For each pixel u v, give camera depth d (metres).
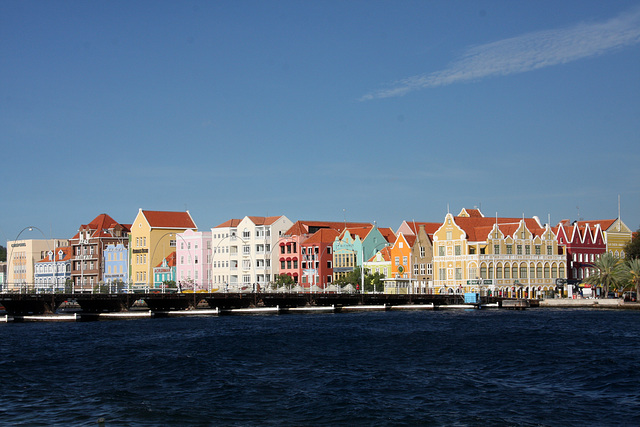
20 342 78.69
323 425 39.22
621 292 152.38
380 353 65.81
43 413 41.91
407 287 162.50
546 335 80.44
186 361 60.69
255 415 41.31
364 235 186.00
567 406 43.16
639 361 59.31
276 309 130.25
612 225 187.00
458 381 51.03
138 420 40.28
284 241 194.38
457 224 163.38
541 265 164.50
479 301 141.12
